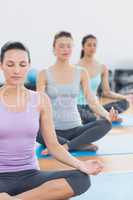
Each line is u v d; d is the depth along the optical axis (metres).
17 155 2.05
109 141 3.67
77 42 6.55
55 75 3.29
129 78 6.59
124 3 6.66
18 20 6.30
